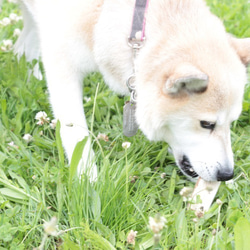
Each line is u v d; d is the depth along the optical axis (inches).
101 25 45.6
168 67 41.9
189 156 44.6
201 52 42.5
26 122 51.3
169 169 47.8
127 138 49.4
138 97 43.9
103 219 42.5
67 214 43.0
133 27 44.1
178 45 42.8
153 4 44.6
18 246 40.1
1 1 58.7
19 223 41.9
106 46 45.7
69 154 46.8
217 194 45.7
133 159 47.6
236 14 69.2
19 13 66.9
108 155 46.0
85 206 42.6
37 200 43.6
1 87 53.7
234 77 42.4
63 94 47.8
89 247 40.8
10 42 59.2
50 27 48.0
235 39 45.9
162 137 45.8
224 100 41.9
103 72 47.8
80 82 48.9
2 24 61.2
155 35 43.8
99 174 44.1
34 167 45.8
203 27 44.0
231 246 40.8
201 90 41.4
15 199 43.9
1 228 40.6
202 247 41.3
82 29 46.2
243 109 53.2
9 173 45.4
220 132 43.3
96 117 52.4
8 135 49.7
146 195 45.1
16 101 53.3
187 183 46.9
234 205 43.5
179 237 41.1
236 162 48.2
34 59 56.7
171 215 42.4
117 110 53.3
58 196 43.0
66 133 47.3
